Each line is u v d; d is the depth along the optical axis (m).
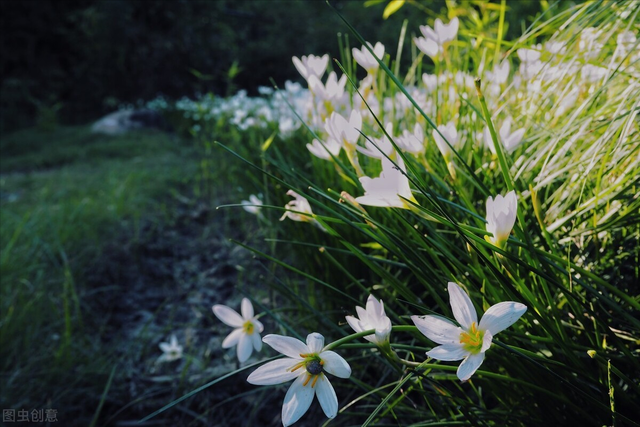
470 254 0.35
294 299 0.67
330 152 0.45
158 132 3.19
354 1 4.30
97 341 0.82
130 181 1.62
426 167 0.45
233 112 1.79
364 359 0.60
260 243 1.08
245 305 0.46
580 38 0.52
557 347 0.35
